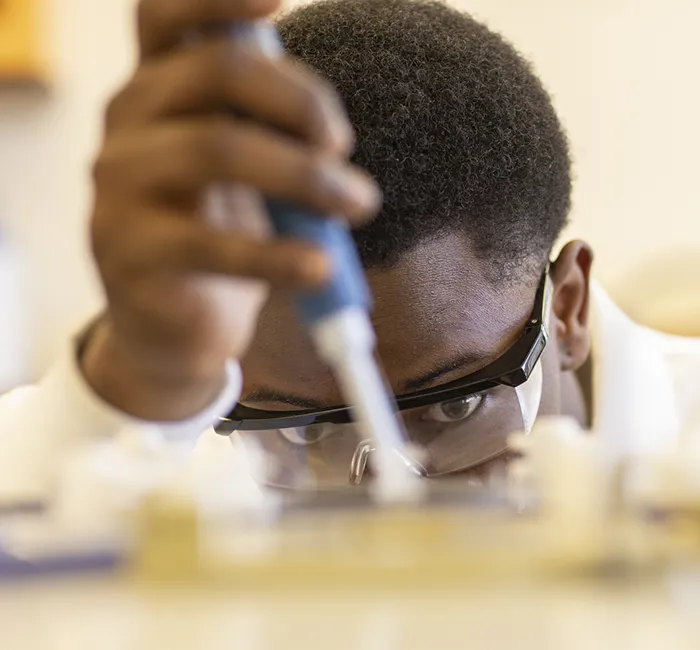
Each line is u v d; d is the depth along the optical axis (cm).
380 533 37
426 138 72
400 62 74
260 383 77
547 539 36
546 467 39
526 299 82
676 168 153
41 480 58
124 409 56
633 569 34
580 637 29
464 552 35
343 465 76
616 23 153
